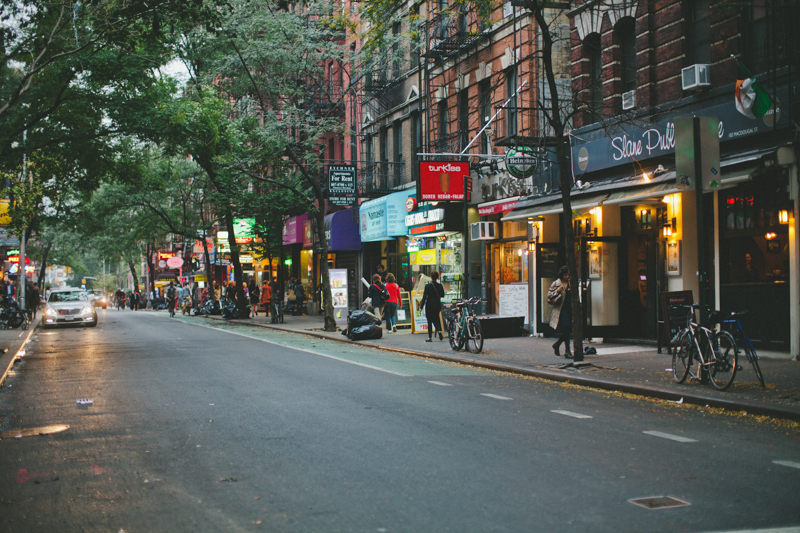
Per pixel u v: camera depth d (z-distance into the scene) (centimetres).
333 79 3381
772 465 612
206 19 1459
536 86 1997
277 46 2506
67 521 483
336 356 1606
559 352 1492
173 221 4278
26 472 614
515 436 731
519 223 2070
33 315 3806
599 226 1770
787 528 455
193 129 2134
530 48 2019
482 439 717
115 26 1465
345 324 2773
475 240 2255
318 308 3575
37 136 2016
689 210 1495
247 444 702
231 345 1925
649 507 498
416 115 2756
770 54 1286
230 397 998
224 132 2409
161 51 2033
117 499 531
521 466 611
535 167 1894
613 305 1769
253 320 3275
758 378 1018
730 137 1345
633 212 1739
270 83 2617
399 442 704
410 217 2617
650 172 1538
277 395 1012
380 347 1816
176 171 3975
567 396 1013
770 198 1305
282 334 2423
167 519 484
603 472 590
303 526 464
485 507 499
